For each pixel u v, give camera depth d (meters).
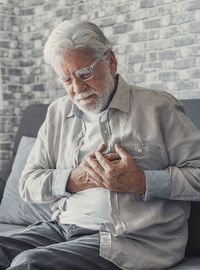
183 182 1.67
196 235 1.89
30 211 2.52
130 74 3.03
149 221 1.67
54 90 3.53
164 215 1.71
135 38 2.98
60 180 1.83
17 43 3.69
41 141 2.02
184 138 1.75
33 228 1.93
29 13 3.64
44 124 2.05
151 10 2.89
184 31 2.74
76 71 1.69
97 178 1.69
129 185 1.66
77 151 1.87
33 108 3.07
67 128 1.95
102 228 1.67
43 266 1.51
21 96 3.71
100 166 1.69
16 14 3.68
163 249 1.68
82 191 1.82
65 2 3.40
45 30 3.55
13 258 1.77
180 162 1.74
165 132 1.76
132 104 1.80
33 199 1.93
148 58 2.92
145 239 1.68
